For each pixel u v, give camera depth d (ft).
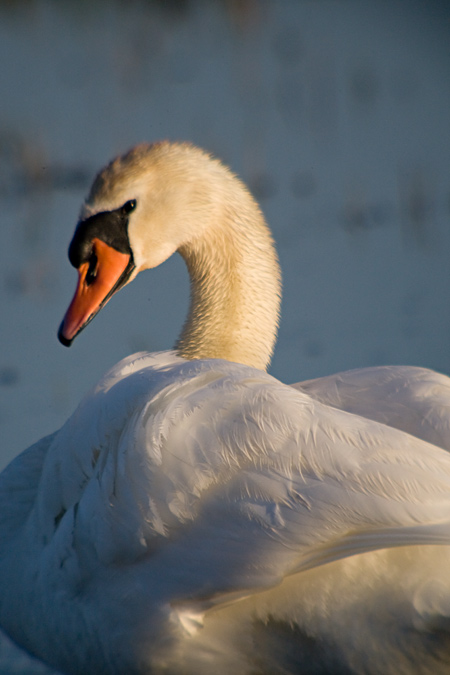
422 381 23.32
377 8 135.54
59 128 87.92
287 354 45.14
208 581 20.11
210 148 83.46
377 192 73.46
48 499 23.99
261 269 30.58
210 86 104.53
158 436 20.75
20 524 26.27
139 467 20.88
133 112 94.84
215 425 20.35
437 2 134.10
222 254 30.42
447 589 18.88
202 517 20.17
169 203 30.07
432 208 69.77
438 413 22.08
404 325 48.83
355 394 23.76
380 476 18.81
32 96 99.19
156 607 20.84
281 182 76.95
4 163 77.05
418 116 96.43
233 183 30.83
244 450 19.93
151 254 30.32
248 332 30.35
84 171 76.95
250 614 20.24
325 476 19.17
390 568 19.13
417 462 18.95
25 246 62.54
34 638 23.93
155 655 21.11
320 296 53.52
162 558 20.70
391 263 59.00
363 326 48.67
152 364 24.54
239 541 19.70
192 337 30.53
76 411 24.22
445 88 105.60
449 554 19.03
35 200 71.72
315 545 19.07
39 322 50.06
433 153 83.92
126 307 51.70
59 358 45.24
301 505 19.19
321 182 76.69
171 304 52.06
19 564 24.59
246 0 121.49
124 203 30.01
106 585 21.65
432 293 53.67
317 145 86.69
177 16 123.95
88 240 30.19
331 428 19.58
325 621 19.60
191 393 21.13
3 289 55.16
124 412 22.16
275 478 19.54
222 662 20.92
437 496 18.58
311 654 20.17
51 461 24.21
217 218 30.32
